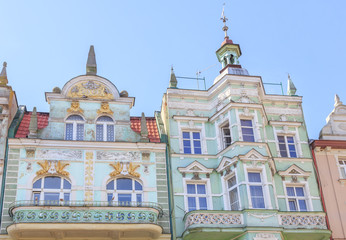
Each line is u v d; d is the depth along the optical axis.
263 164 29.11
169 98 32.44
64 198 27.91
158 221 28.11
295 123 33.06
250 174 28.91
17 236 25.56
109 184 28.83
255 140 30.20
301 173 31.11
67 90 31.28
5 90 30.53
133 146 29.92
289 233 27.73
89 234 26.31
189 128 31.69
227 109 31.00
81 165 28.80
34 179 28.02
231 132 30.34
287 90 35.03
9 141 28.55
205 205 29.44
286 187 30.77
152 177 29.41
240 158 28.88
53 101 30.83
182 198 29.12
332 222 29.94
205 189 29.88
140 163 29.64
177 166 30.03
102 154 29.38
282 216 28.06
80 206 26.05
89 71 32.53
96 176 28.67
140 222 26.31
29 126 29.31
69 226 25.48
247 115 30.77
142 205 28.23
